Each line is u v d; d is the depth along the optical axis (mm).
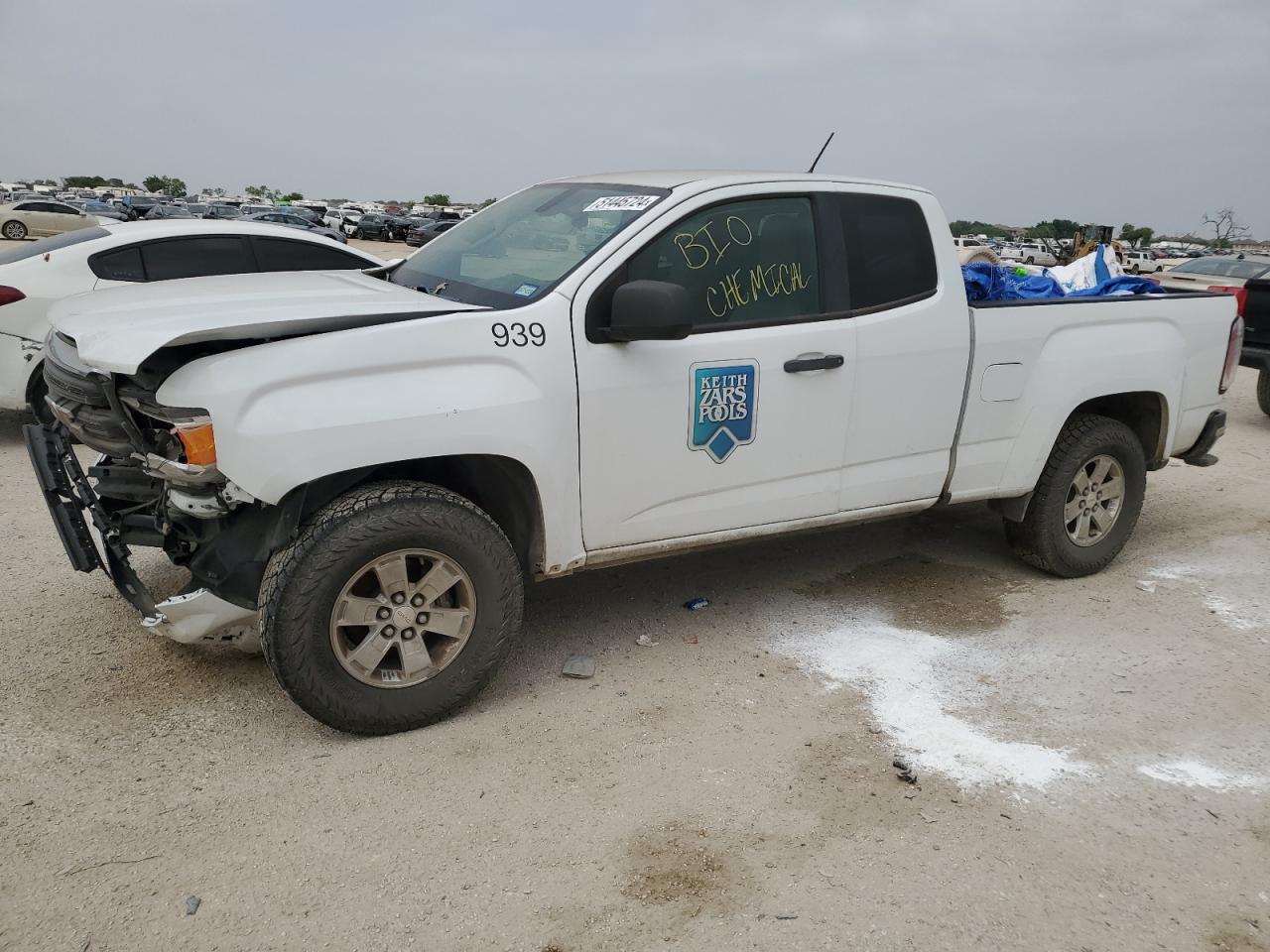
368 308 3311
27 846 2779
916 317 4258
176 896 2615
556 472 3504
